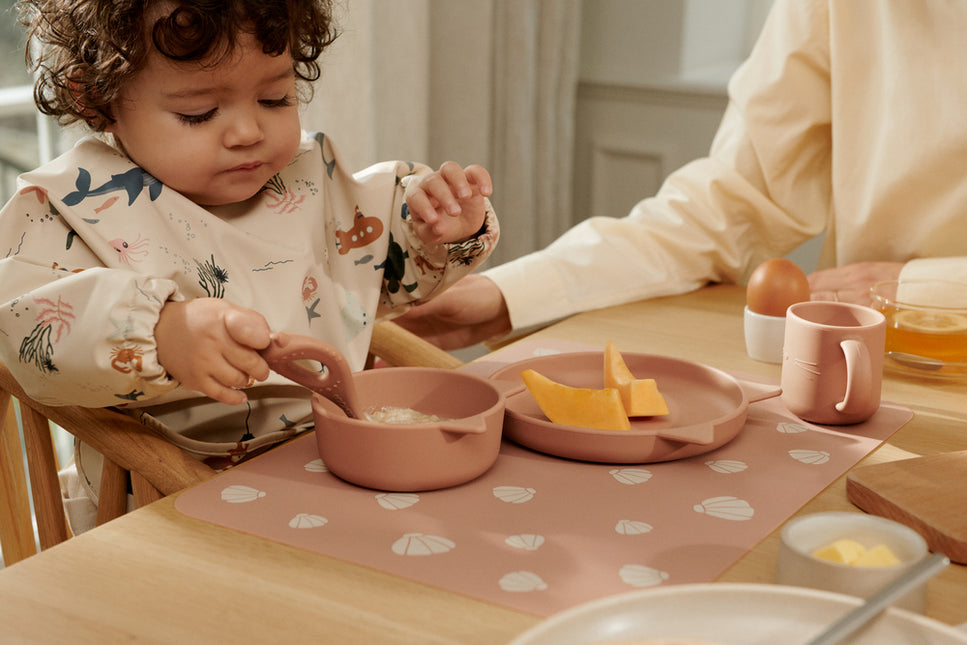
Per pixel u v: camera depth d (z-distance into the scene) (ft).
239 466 2.31
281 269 2.99
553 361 2.78
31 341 2.26
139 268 2.66
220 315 2.14
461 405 2.47
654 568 1.83
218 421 3.00
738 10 7.79
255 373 2.13
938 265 3.55
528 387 2.49
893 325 3.10
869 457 2.36
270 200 3.12
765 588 1.41
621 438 2.25
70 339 2.22
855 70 4.01
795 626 1.38
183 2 2.38
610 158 7.63
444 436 2.10
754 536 1.96
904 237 4.02
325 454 2.21
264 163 2.79
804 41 4.06
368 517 2.03
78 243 2.64
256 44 2.51
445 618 1.67
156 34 2.40
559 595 1.74
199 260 2.82
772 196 4.21
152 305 2.20
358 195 3.27
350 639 1.61
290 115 2.80
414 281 3.34
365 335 3.21
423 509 2.07
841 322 2.65
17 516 2.89
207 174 2.70
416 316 3.60
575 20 6.90
